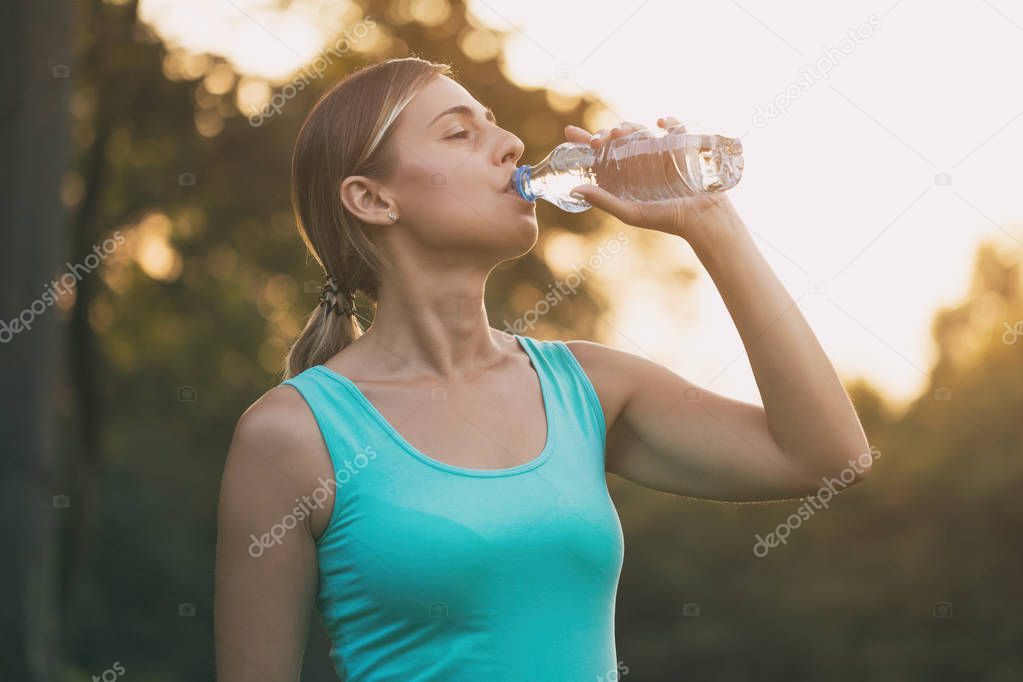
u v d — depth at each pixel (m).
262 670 3.13
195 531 25.48
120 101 20.20
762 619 25.62
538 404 3.29
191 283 22.41
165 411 23.66
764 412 3.37
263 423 3.17
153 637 24.95
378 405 3.22
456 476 3.09
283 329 22.84
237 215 21.50
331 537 3.12
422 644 3.03
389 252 3.36
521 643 3.01
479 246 3.29
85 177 19.84
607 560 3.15
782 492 3.35
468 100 3.38
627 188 3.82
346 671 3.13
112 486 24.16
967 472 23.09
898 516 24.06
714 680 25.62
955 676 23.34
